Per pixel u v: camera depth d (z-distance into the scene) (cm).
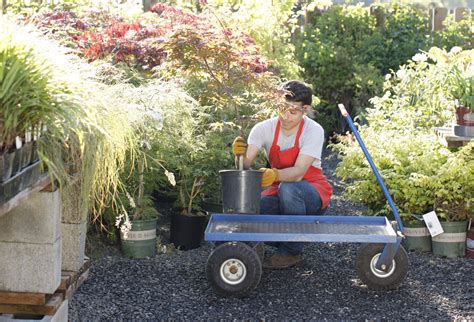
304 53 1009
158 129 495
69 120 293
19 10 677
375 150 598
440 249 555
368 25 1105
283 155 514
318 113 980
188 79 594
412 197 558
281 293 478
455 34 1099
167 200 681
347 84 988
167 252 557
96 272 505
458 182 550
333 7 1125
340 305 459
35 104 281
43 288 311
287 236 461
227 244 465
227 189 473
